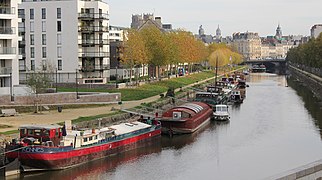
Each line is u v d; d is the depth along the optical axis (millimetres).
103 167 55344
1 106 78125
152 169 55250
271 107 112750
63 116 75750
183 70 183625
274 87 173125
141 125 68562
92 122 72125
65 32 126062
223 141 72188
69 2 125375
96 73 130500
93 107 88125
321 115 98500
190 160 60094
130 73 134875
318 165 34031
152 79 147750
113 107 86312
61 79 126812
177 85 144000
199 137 75250
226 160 60281
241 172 54531
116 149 61125
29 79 85250
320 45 179875
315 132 79562
